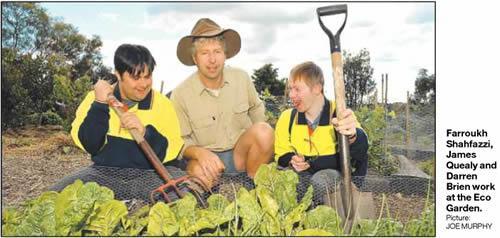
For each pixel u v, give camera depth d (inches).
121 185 142.6
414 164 226.5
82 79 325.4
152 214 106.4
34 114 350.3
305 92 145.6
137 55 143.9
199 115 154.9
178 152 150.6
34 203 114.1
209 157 141.5
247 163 152.3
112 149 144.9
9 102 344.5
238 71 161.8
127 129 136.9
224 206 117.6
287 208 117.7
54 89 325.4
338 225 111.9
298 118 147.9
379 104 248.4
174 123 151.1
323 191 133.7
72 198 105.3
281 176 120.9
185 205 110.4
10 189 198.4
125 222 110.7
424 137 240.1
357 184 134.0
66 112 338.3
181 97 155.6
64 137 306.5
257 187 117.9
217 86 156.4
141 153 144.6
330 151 144.5
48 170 240.7
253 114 165.3
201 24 153.9
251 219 108.7
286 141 148.6
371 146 227.6
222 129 156.4
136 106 147.0
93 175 141.6
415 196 150.2
